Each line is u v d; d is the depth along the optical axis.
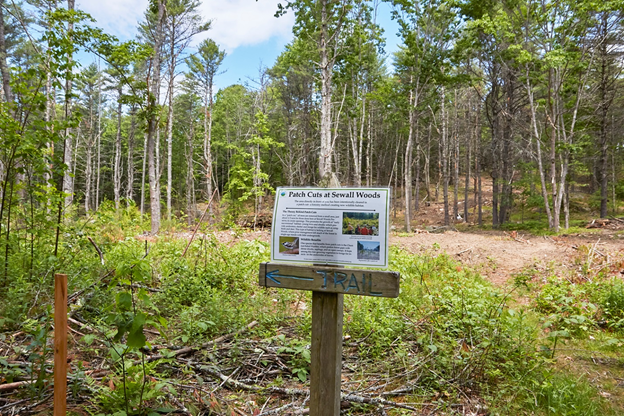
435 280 7.41
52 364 3.16
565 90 21.41
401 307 5.29
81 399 2.89
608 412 3.25
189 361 3.53
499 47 21.66
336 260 2.38
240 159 29.36
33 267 4.99
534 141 25.09
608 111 24.39
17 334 3.68
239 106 40.03
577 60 19.03
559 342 4.69
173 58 20.83
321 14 18.95
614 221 20.72
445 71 23.84
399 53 34.16
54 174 5.74
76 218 6.82
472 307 4.70
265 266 2.50
